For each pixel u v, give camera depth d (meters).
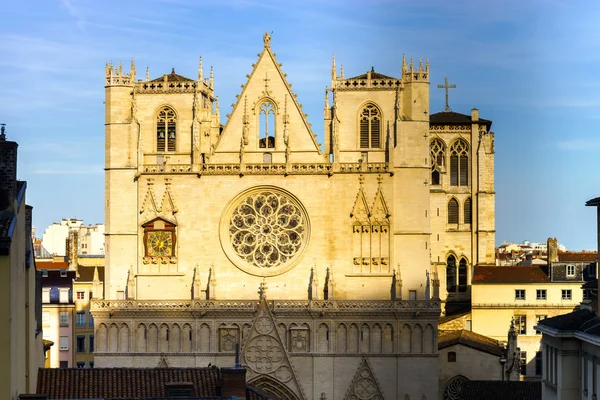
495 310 181.62
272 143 162.88
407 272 159.25
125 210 161.50
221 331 157.50
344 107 161.75
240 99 162.38
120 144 162.12
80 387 106.38
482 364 162.38
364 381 156.25
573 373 101.25
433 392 156.00
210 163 160.88
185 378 108.31
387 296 158.62
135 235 161.12
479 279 182.25
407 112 161.00
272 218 160.38
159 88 163.00
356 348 156.38
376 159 161.12
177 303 157.25
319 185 159.88
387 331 156.38
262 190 160.62
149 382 107.81
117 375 108.31
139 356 157.25
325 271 159.38
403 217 159.50
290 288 159.38
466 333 171.38
